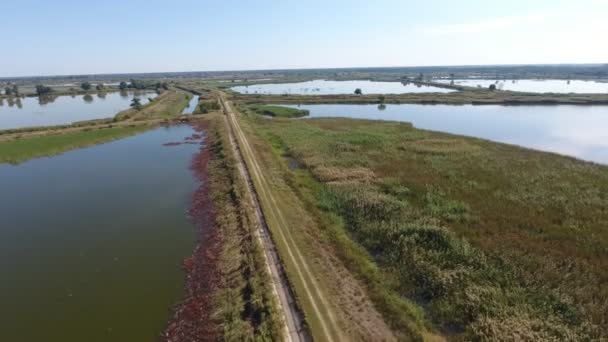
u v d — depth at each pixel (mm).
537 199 25984
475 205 25031
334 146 43000
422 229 20766
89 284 17500
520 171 32750
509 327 13508
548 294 15398
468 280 16359
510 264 17484
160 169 36688
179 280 17812
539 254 18562
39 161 39969
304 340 13141
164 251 20594
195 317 15070
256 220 22547
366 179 31062
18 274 18391
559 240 20094
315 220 23219
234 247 19875
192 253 20281
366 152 40438
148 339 14000
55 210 26500
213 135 51656
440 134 49875
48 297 16516
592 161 38875
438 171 33125
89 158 41250
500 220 22688
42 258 19938
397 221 22297
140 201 28141
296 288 15766
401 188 28219
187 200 28234
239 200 25578
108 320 15000
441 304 15219
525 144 47906
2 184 32219
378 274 17484
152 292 16859
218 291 16516
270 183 29875
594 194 26734
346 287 16234
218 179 32031
